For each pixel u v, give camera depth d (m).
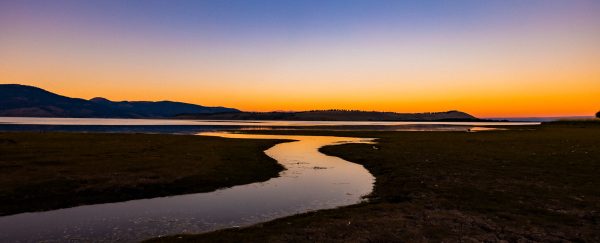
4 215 20.19
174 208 22.08
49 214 20.55
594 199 22.89
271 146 64.31
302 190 27.48
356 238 15.94
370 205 22.20
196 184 28.55
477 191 25.39
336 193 26.47
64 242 16.11
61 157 38.72
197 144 60.75
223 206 22.61
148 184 27.23
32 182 26.00
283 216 20.42
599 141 65.75
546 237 16.05
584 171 32.91
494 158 42.25
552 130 114.31
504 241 15.55
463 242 15.44
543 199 22.95
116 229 18.00
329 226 17.69
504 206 21.38
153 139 70.62
